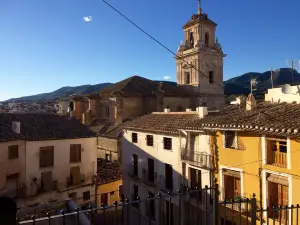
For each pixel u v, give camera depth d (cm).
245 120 1917
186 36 5562
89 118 4988
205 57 5262
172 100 4803
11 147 2683
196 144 2345
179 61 5538
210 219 2005
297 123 1599
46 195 2873
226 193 2061
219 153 2094
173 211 2458
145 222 2820
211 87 5331
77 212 545
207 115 2438
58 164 2994
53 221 866
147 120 3222
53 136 2970
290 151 1611
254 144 1836
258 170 1803
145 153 2980
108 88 5244
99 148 4394
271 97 2373
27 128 2997
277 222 1673
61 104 8425
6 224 330
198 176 2325
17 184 2734
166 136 2656
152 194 2828
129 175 3209
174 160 2567
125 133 3366
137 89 4859
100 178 3409
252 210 682
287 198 1666
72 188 3066
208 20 5344
